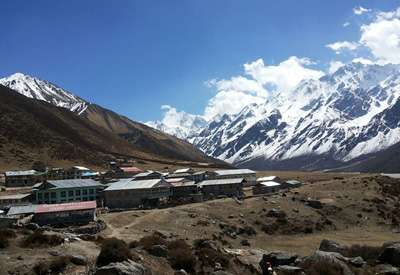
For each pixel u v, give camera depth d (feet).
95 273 121.49
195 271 152.46
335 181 548.31
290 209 422.82
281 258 186.39
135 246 164.55
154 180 506.07
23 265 133.08
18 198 454.40
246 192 595.06
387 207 447.83
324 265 168.96
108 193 477.36
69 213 320.70
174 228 327.88
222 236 332.60
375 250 206.08
